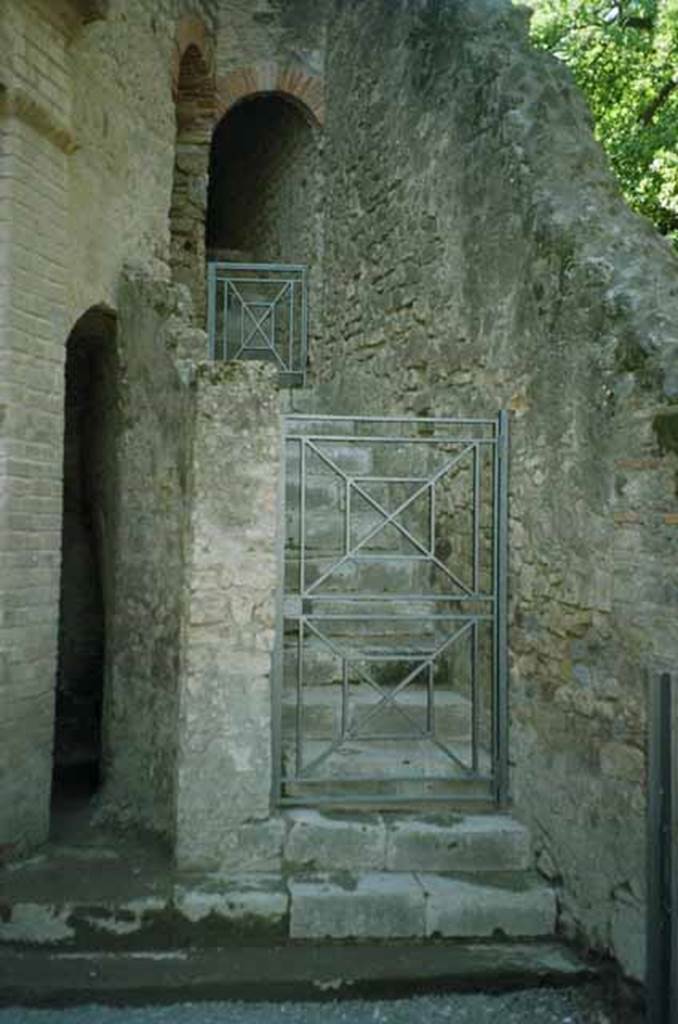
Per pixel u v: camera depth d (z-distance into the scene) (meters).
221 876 4.49
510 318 5.04
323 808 4.88
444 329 6.02
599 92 11.36
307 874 4.55
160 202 6.39
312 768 4.87
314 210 8.97
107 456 5.92
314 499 6.59
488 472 5.32
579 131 5.18
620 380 3.99
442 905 4.37
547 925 4.42
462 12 5.89
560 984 4.13
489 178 5.35
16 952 4.16
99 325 5.89
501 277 5.17
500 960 4.21
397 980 4.08
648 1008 3.47
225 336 8.66
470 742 5.40
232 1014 3.92
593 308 4.23
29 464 4.62
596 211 4.68
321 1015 3.93
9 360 4.48
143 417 5.32
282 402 8.19
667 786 3.46
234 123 10.74
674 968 3.40
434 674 5.92
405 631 6.11
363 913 4.34
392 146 7.07
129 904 4.23
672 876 3.43
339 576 6.20
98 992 3.94
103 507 6.06
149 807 5.02
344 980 4.06
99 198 5.52
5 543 4.46
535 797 4.69
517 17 5.79
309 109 9.05
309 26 9.18
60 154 4.89
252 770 4.60
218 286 9.91
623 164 10.76
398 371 6.89
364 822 4.71
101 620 6.65
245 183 10.92
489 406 5.31
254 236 10.68
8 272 4.48
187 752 4.54
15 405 4.52
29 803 4.70
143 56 6.12
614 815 4.01
